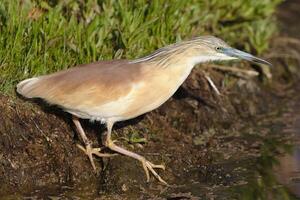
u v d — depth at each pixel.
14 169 11.58
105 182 11.79
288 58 16.95
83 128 12.43
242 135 14.19
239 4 15.59
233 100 15.12
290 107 15.69
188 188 11.91
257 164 12.91
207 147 13.41
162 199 11.46
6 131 11.76
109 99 11.38
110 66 11.70
